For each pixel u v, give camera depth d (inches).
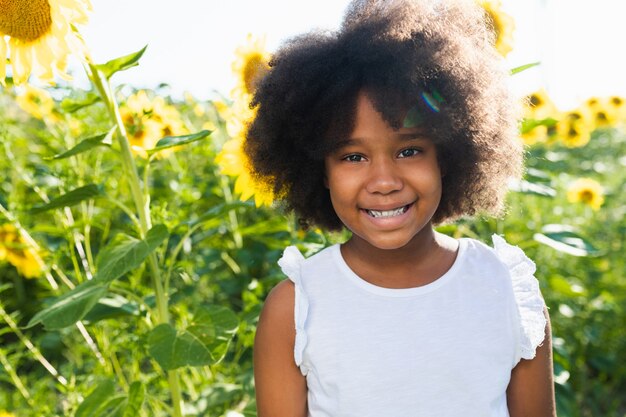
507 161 57.7
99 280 66.5
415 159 49.4
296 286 54.1
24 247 100.5
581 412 125.3
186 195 114.0
